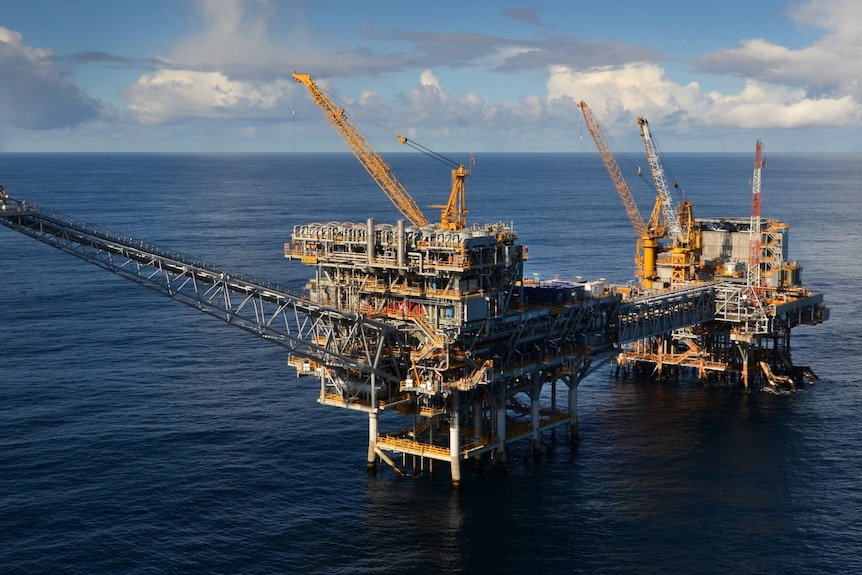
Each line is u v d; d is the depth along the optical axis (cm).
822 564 10631
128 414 15312
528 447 14000
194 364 18525
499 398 13425
